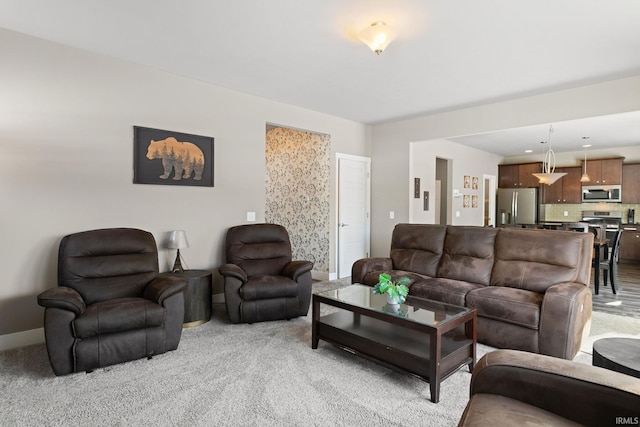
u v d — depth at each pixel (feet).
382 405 7.00
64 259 9.44
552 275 10.33
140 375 8.14
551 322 8.82
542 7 7.95
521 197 27.99
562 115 13.76
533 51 10.28
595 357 5.85
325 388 7.63
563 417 4.10
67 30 9.39
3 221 9.55
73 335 8.01
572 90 13.51
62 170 10.37
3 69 9.41
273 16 8.51
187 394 7.33
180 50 10.54
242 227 13.51
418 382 7.94
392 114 17.76
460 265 12.34
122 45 10.25
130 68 11.52
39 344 10.02
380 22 8.64
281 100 15.52
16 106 9.62
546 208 28.78
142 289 10.15
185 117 12.85
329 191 18.29
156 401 7.07
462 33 9.22
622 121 17.01
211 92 13.55
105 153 11.12
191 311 11.43
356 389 7.60
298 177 19.77
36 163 9.96
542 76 12.30
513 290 10.34
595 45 9.85
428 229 13.98
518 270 11.01
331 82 13.14
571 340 8.63
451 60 10.99
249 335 10.70
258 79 12.92
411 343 8.35
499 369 4.66
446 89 13.79
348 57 10.87
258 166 15.17
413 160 19.84
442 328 7.27
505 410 4.22
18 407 6.84
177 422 6.39
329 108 16.72
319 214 18.74
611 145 24.23
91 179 10.88
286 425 6.32
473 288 10.91
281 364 8.76
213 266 13.88
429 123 17.88
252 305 11.48
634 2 7.72
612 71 11.80
